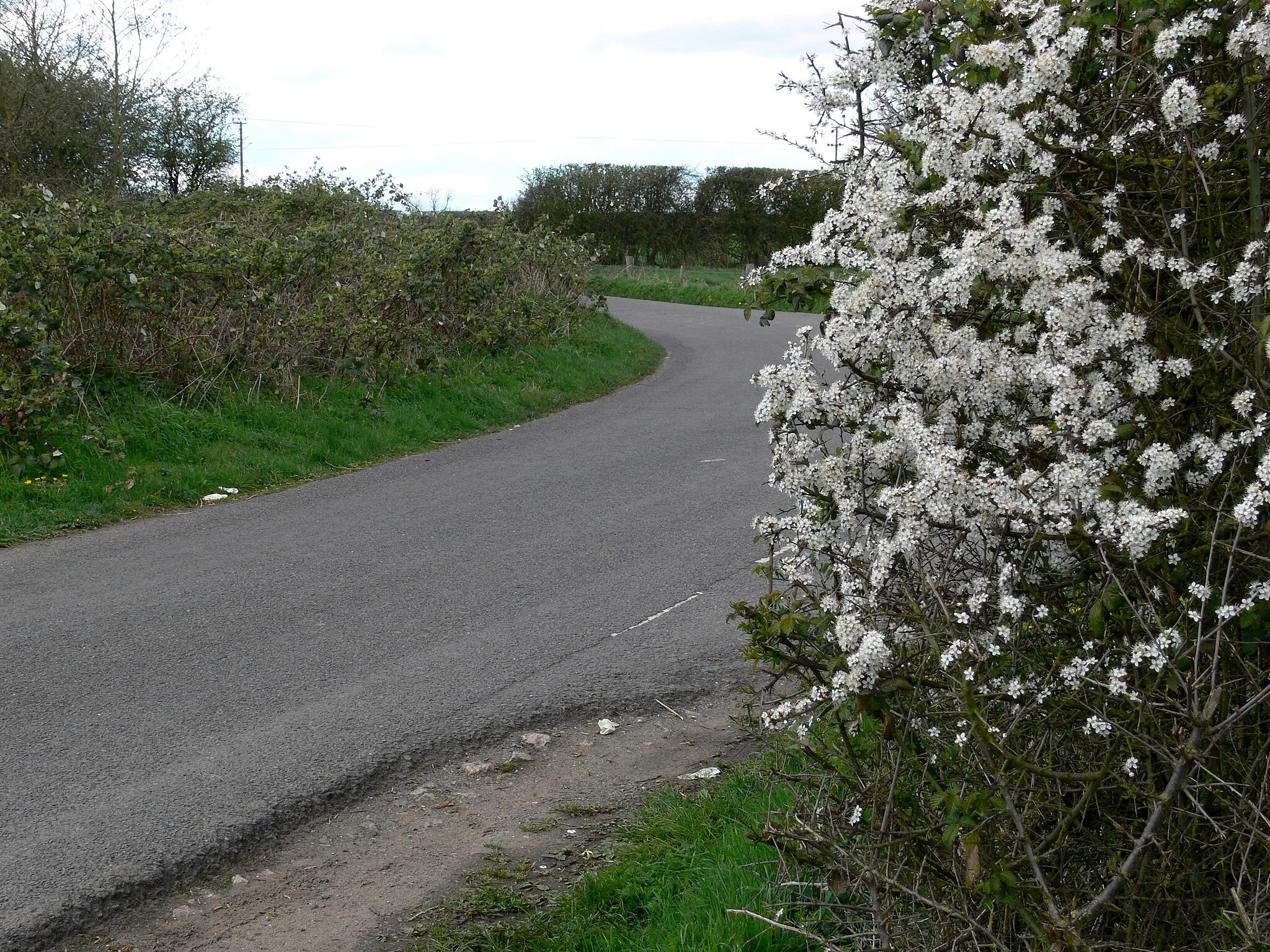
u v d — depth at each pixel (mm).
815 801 2977
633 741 4547
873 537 2916
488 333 15203
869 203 2953
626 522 8047
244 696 4910
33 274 9375
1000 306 2891
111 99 24672
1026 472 2457
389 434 11086
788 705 3006
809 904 2783
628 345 19844
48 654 5398
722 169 40156
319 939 3215
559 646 5539
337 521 8133
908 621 2543
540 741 4523
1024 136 2707
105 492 8391
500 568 6898
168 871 3553
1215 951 2266
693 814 3750
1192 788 2311
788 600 2984
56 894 3400
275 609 6113
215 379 10805
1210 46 2684
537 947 3115
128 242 10164
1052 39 2764
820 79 3303
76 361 9938
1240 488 2457
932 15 3055
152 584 6559
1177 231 2713
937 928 2533
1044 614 2471
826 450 2990
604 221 40906
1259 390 2414
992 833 2375
